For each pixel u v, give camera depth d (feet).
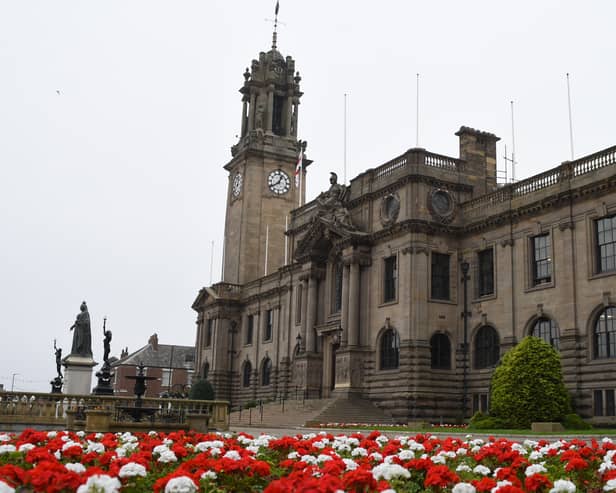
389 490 30.48
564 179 163.32
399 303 189.37
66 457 48.88
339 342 213.25
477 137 206.18
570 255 157.99
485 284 184.75
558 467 48.98
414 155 194.29
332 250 222.28
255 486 39.75
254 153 328.08
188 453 51.42
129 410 118.73
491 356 178.40
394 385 185.68
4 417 115.34
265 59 347.36
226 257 336.49
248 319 304.71
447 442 58.70
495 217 180.04
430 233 190.39
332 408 184.24
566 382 153.07
